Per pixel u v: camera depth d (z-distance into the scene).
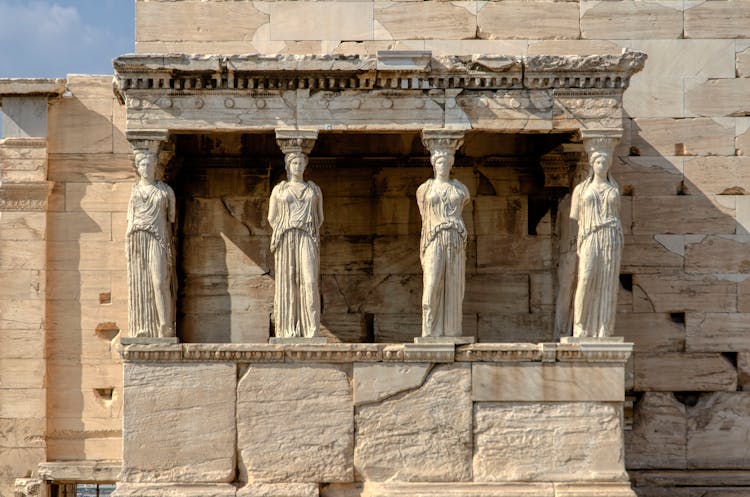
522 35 18.02
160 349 15.76
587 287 15.90
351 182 18.23
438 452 15.80
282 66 15.76
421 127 15.95
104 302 18.25
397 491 15.59
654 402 18.06
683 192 18.23
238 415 15.80
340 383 15.87
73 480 17.86
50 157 18.36
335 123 15.95
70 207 18.31
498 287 18.08
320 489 15.82
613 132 15.95
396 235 18.14
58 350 18.19
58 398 18.14
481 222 18.14
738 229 18.19
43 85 18.12
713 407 18.06
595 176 16.11
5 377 18.00
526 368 15.88
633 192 18.20
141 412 15.77
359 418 15.84
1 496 17.88
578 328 15.98
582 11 18.14
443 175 15.98
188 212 17.94
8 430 17.95
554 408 15.85
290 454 15.79
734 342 18.08
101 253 18.27
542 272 18.05
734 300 18.12
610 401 15.85
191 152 17.95
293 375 15.85
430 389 15.85
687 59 18.30
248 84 15.89
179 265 17.88
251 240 17.95
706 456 18.02
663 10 18.27
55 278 18.23
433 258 15.82
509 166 18.19
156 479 15.72
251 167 18.00
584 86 15.98
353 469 15.80
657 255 18.16
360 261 18.14
